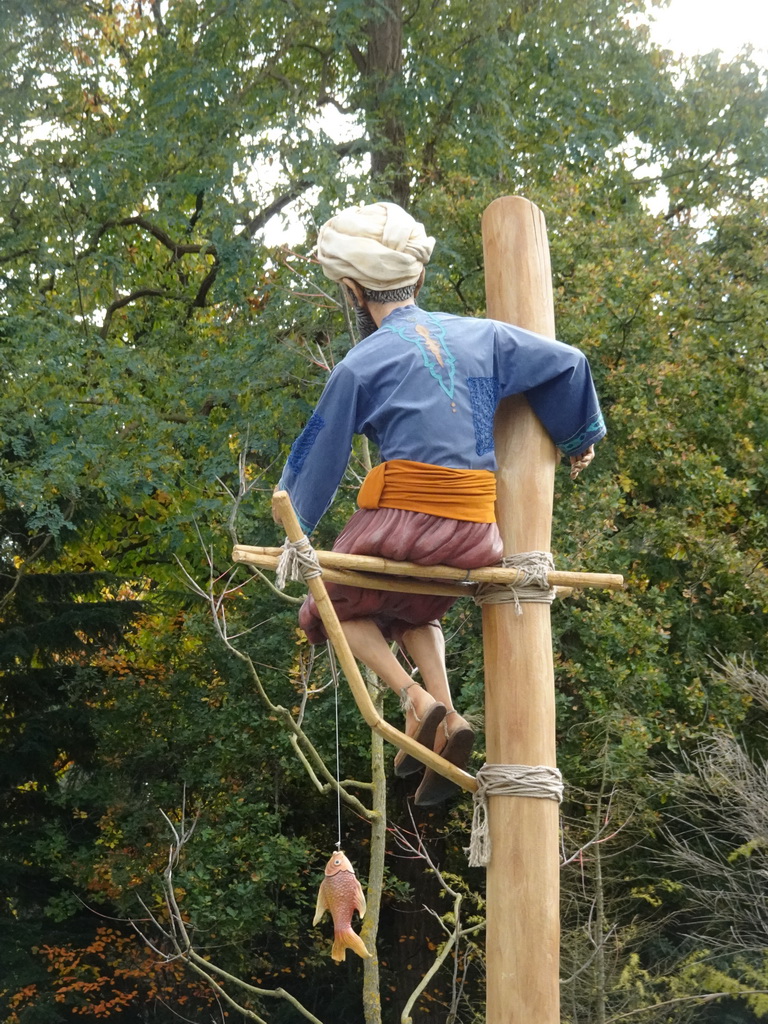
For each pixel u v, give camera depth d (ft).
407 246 10.10
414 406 9.37
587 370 10.05
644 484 38.73
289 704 39.47
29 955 44.32
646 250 39.93
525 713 9.95
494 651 10.09
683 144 49.08
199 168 44.16
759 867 32.86
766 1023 31.58
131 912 43.47
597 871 29.07
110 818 43.68
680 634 37.68
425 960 43.47
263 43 46.44
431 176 46.39
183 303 49.98
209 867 38.50
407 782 43.01
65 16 43.83
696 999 29.01
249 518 38.58
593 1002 29.58
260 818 39.42
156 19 50.96
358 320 10.52
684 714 36.76
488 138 43.27
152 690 44.80
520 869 9.78
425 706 9.74
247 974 45.27
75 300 43.65
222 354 40.06
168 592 46.75
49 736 46.19
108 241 49.34
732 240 43.11
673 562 38.68
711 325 40.73
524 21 48.14
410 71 45.96
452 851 43.21
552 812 9.95
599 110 48.06
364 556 9.39
